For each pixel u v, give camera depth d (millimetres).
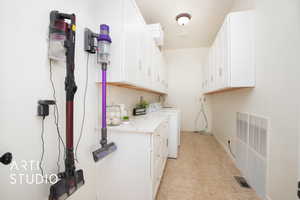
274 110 1172
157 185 1399
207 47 3998
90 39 1123
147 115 2209
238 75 1530
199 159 2236
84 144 1121
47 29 793
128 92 2006
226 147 2545
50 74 823
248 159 1622
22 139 682
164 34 3234
